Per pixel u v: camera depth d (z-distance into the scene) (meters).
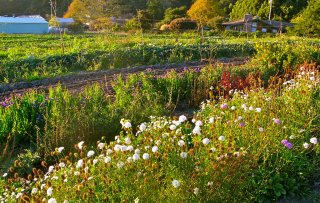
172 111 8.21
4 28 53.50
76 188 3.54
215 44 20.69
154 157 3.97
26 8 85.44
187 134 4.89
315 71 8.23
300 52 11.75
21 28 54.72
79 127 6.46
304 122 5.26
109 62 15.58
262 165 4.45
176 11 60.34
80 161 3.84
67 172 4.02
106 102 8.13
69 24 58.97
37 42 30.16
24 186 4.50
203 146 4.12
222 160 3.63
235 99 6.39
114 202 3.53
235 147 4.12
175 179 3.55
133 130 6.91
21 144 6.70
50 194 3.46
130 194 3.44
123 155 3.82
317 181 4.77
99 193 3.56
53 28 56.50
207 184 3.58
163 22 54.16
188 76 9.33
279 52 11.48
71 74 13.45
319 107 5.74
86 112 7.20
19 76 12.82
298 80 6.97
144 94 8.26
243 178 4.00
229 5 75.50
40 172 4.36
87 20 62.38
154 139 4.46
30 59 14.54
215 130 4.79
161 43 22.09
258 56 11.93
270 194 4.40
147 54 16.62
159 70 13.95
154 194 3.49
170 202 3.46
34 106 7.09
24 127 6.77
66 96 7.55
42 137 6.41
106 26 53.09
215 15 57.00
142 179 3.55
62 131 6.25
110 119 6.91
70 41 29.41
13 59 15.12
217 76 9.48
